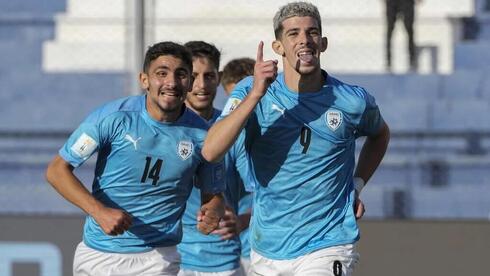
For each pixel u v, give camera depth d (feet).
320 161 48.42
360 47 112.98
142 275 51.65
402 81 111.86
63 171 49.14
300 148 48.21
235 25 110.93
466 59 115.65
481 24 116.37
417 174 101.81
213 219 52.06
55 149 102.47
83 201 47.85
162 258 51.93
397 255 80.94
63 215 81.97
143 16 83.51
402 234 81.10
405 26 109.50
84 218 81.87
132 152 49.39
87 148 49.11
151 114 49.60
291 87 48.34
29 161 101.81
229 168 61.67
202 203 52.95
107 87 113.91
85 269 52.08
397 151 102.12
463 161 101.04
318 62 47.26
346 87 49.06
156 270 51.67
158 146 49.62
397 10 108.99
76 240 81.76
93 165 99.09
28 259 81.87
